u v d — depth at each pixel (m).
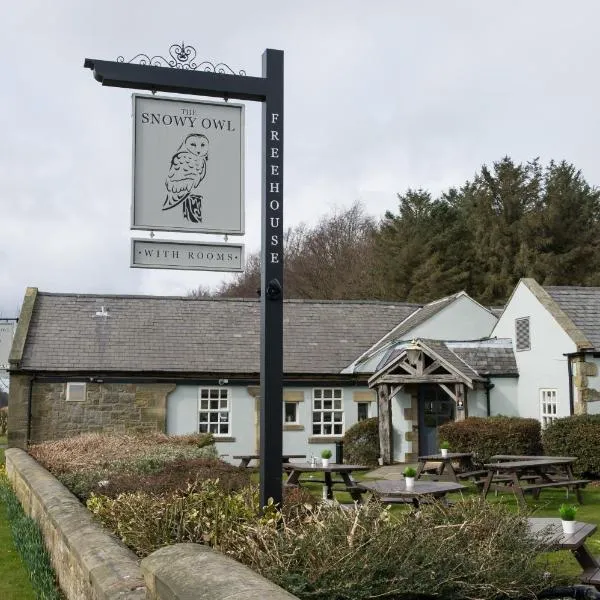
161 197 6.24
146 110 6.28
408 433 20.48
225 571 3.54
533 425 16.98
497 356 20.55
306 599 4.47
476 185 44.00
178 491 7.20
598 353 17.39
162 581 3.62
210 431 21.12
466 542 5.44
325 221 51.06
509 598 5.23
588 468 15.46
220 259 6.39
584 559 6.53
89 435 16.22
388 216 43.88
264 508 5.99
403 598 4.77
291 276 48.88
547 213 39.22
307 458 21.36
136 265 6.21
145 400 20.80
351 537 4.84
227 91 6.44
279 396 6.31
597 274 37.34
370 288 42.50
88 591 4.97
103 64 6.21
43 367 20.22
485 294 38.62
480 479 14.50
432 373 19.91
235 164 6.43
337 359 22.47
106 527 6.43
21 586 7.02
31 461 12.38
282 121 6.56
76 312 22.69
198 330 22.83
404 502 9.02
